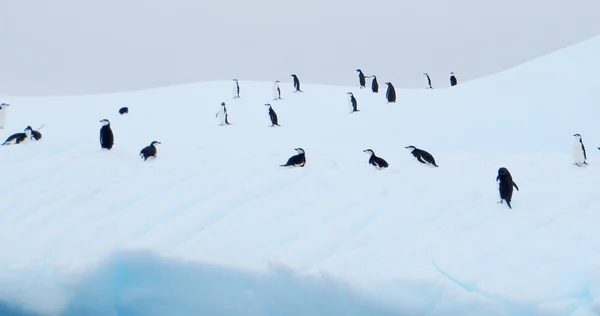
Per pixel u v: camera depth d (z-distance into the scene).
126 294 16.95
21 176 21.86
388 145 32.06
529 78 46.81
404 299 13.64
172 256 16.25
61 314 15.95
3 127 30.48
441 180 20.66
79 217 18.70
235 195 19.56
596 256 13.41
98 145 25.73
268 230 17.19
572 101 39.56
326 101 44.94
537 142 32.81
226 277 15.71
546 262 14.06
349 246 15.92
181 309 16.38
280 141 29.28
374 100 45.12
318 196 19.38
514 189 19.36
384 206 18.38
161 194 20.14
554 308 12.34
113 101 44.69
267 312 15.37
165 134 30.69
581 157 21.78
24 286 16.17
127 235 17.39
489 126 36.12
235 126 34.53
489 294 13.08
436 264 14.52
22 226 18.38
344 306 14.33
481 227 16.48
